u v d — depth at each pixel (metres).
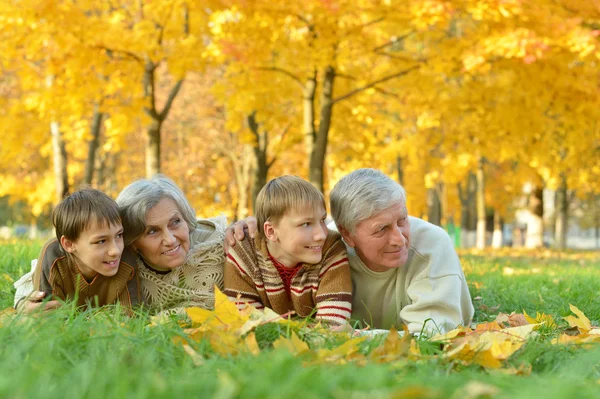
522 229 45.19
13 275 4.86
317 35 11.45
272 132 20.16
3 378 1.64
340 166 18.59
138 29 11.09
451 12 10.00
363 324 3.78
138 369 1.98
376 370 1.83
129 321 2.93
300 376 1.72
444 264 3.58
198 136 26.94
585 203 44.44
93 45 10.95
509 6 9.94
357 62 14.64
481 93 12.23
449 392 1.82
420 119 14.48
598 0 10.80
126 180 28.12
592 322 4.23
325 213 3.37
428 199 28.59
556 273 7.96
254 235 3.59
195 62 11.45
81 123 13.38
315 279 3.46
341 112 14.07
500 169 27.91
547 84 11.51
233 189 28.42
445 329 3.46
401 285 3.61
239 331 2.57
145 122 12.38
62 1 10.84
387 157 17.91
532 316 4.42
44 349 2.15
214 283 3.78
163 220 3.53
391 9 10.87
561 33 10.20
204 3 10.52
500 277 6.64
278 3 10.46
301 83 12.90
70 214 3.31
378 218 3.25
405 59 12.59
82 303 3.60
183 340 2.53
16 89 19.36
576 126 12.37
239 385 1.68
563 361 2.67
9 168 24.27
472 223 36.81
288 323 2.72
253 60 11.16
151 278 3.69
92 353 2.18
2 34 11.06
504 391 1.86
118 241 3.41
